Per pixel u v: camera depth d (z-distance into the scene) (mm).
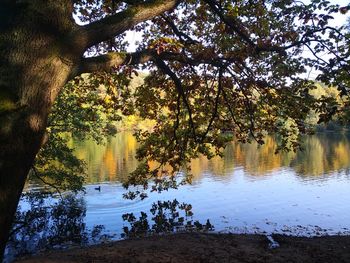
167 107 8875
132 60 4559
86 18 7617
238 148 54719
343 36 6215
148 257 8203
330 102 6742
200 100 8414
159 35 7945
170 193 21422
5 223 3018
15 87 2986
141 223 14891
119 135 78000
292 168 33344
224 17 6184
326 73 6340
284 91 7117
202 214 16469
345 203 18797
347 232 13445
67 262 7773
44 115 3188
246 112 8219
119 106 8859
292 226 14414
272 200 19562
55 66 3199
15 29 3072
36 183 21469
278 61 6809
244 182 25641
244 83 7172
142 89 8539
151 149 8828
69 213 16516
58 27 3227
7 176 2955
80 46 3414
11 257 11133
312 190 22625
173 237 10641
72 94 13711
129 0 5137
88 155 40781
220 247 9469
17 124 2945
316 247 9812
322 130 88312
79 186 15391
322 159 40250
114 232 13844
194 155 8984
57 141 14914
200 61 6008
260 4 7004
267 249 9562
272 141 65688
